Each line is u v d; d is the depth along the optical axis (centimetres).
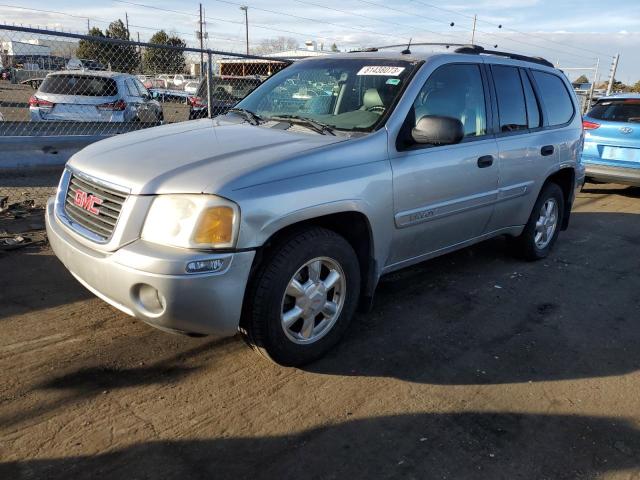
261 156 302
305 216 297
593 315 429
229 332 285
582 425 289
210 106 881
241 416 281
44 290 410
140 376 310
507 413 296
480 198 426
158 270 261
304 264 305
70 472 236
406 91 370
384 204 343
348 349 354
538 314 424
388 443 268
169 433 265
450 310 422
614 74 1962
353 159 328
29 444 251
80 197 311
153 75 1795
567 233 666
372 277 358
